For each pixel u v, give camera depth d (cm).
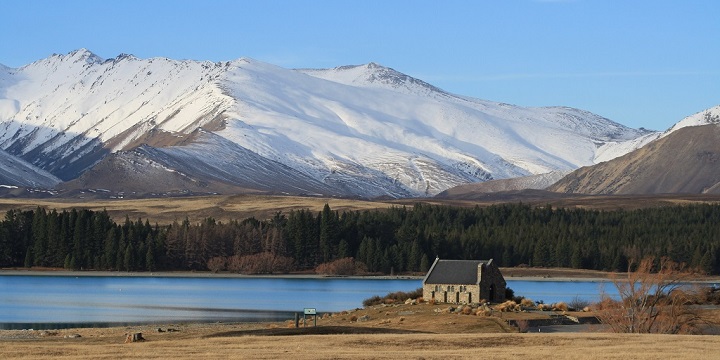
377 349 10750
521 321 17688
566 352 10219
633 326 14688
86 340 14125
